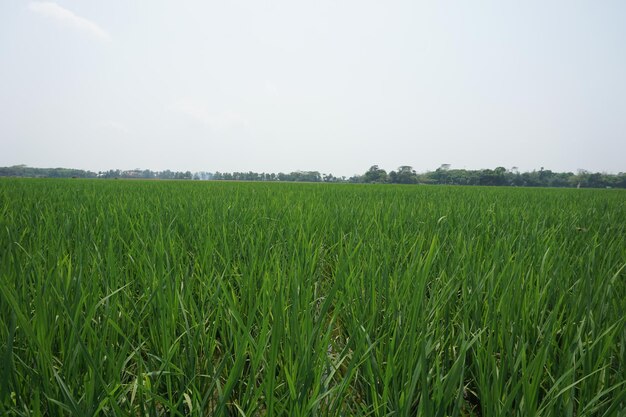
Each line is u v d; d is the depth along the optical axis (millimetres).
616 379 1375
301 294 1869
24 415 1097
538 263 2393
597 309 1664
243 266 2297
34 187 11344
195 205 5352
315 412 1142
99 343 1299
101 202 5621
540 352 1185
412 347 1286
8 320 1546
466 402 1645
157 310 1659
